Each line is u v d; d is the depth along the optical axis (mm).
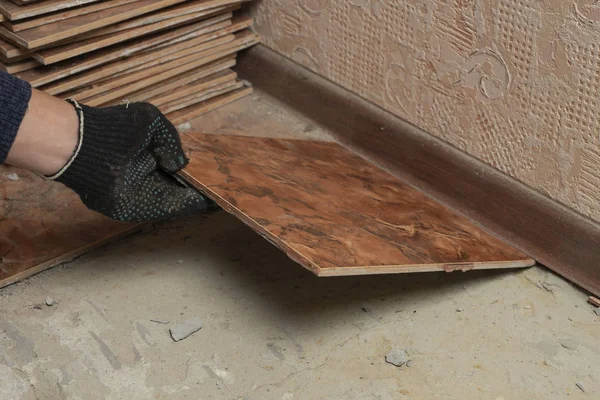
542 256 1981
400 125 2225
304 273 1957
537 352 1765
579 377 1706
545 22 1763
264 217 1638
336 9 2238
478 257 1862
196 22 2367
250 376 1675
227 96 2576
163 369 1677
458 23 1937
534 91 1853
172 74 2375
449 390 1667
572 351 1769
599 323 1845
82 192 1625
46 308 1807
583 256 1900
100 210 1647
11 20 1954
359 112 2324
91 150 1558
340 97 2365
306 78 2449
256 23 2533
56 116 1527
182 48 2359
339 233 1687
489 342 1789
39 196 2107
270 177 1857
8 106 1462
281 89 2545
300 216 1704
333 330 1798
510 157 1978
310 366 1706
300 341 1763
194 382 1653
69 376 1648
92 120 1565
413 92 2143
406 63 2119
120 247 2000
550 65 1795
